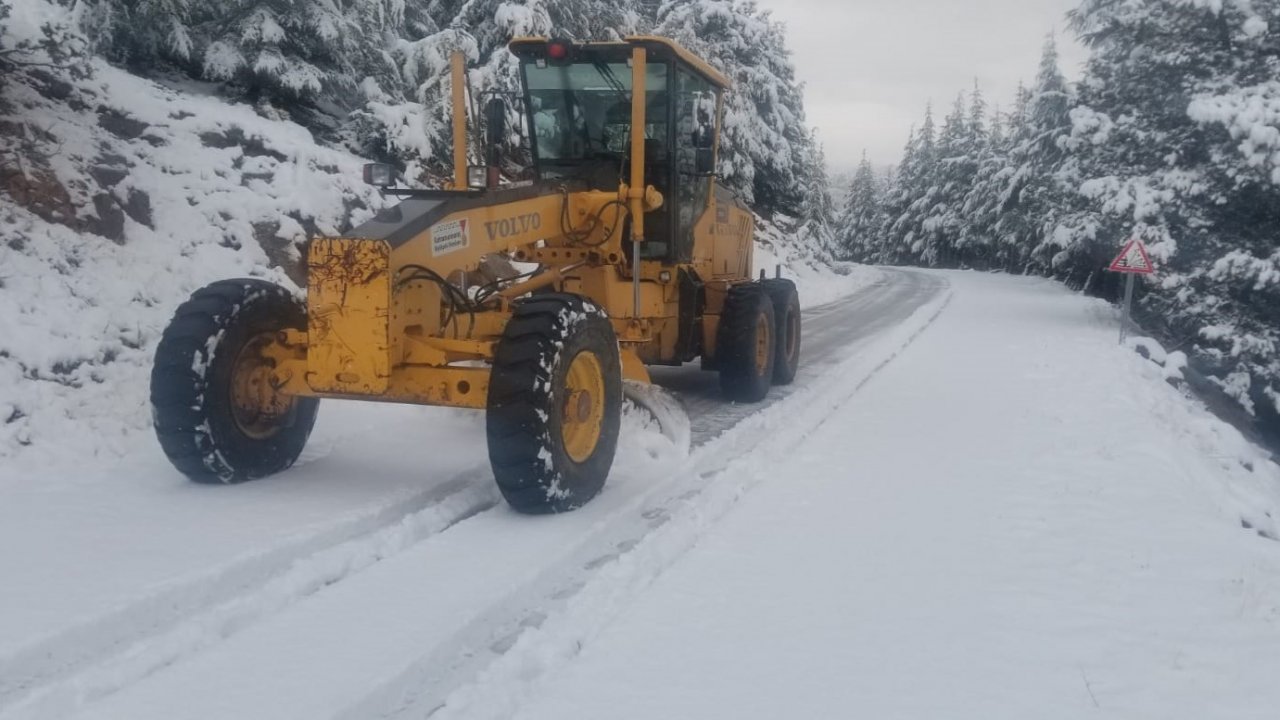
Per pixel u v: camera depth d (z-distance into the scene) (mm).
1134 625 3904
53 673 3279
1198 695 3324
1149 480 6191
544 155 8125
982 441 7270
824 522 5172
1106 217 18953
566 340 4988
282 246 9156
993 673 3469
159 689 3182
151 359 6781
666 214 7855
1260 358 17156
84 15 11102
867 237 78250
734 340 8438
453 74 6695
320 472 5672
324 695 3150
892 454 6793
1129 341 15156
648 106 7734
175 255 8016
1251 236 17500
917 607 4043
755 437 7250
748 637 3715
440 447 6324
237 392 5270
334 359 4984
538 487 4848
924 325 16578
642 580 4309
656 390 6855
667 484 5793
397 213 5281
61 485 5188
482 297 6266
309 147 10469
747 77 26500
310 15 11680
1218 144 17062
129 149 8633
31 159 7562
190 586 3912
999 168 48688
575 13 15219
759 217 27391
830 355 12203
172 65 12195
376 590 4012
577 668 3436
